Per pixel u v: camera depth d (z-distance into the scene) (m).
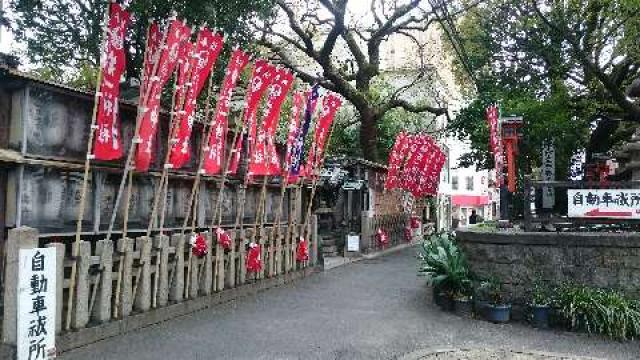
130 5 10.95
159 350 7.80
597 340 8.97
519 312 10.26
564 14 18.03
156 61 8.70
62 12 11.82
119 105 9.53
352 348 8.24
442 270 11.30
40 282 6.21
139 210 10.41
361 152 30.98
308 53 25.69
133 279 9.16
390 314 10.69
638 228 10.56
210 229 11.16
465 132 26.30
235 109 15.41
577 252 10.11
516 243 10.49
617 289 9.83
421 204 37.03
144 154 8.84
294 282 14.53
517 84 23.27
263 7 12.21
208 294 10.95
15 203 7.94
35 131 8.16
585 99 20.69
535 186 10.72
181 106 9.55
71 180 8.88
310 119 14.12
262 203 13.16
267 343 8.38
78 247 7.86
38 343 6.18
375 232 24.28
